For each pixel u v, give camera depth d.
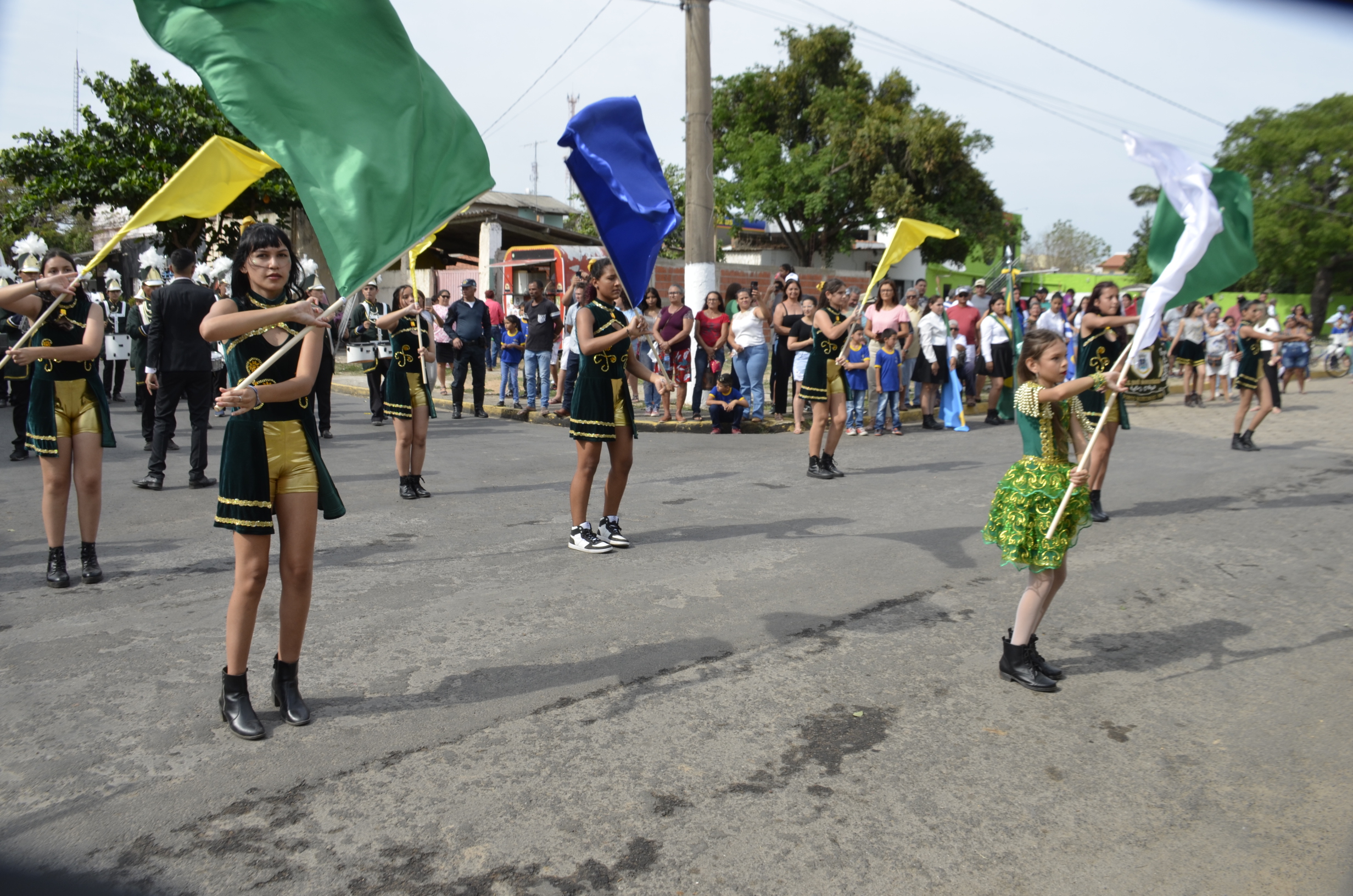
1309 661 4.68
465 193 3.82
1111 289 7.28
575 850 2.99
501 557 6.30
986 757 3.65
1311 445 11.91
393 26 3.68
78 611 5.12
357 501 8.00
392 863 2.91
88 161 19.62
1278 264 36.84
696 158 13.84
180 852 2.94
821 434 9.17
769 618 5.16
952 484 8.98
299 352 3.67
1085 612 5.39
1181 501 8.40
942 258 33.25
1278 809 3.31
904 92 31.12
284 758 3.53
